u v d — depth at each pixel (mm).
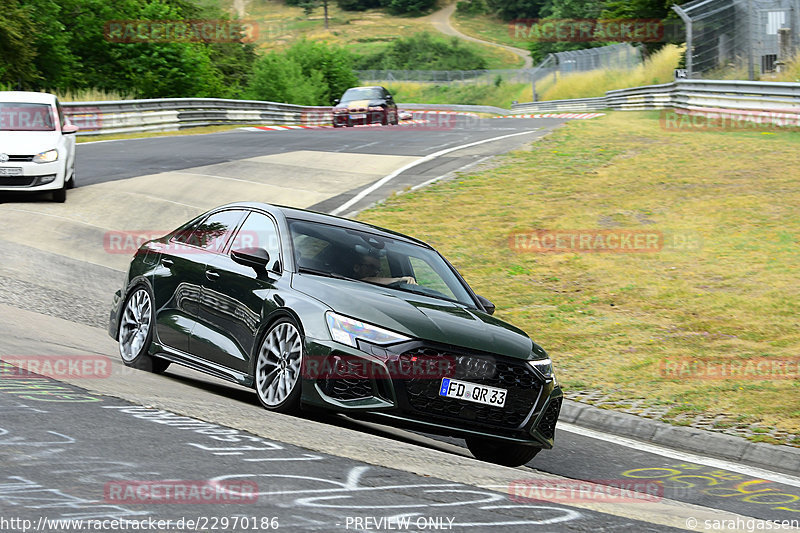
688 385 16219
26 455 7449
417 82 154125
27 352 12938
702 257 24312
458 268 24484
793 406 14969
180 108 59594
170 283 13312
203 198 32062
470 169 36844
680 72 58969
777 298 21062
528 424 11039
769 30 52219
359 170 37688
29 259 23172
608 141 41875
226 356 11930
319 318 10703
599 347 18641
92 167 37969
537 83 126250
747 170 33188
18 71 68500
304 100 105312
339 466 8289
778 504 10383
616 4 94062
